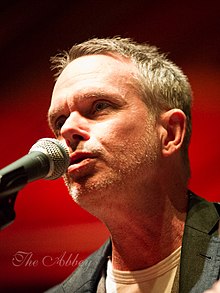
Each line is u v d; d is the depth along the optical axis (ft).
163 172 12.34
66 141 11.85
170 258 12.15
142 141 11.91
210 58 19.38
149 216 12.19
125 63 12.64
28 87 21.43
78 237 19.70
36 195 20.26
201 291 11.05
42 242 19.86
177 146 12.54
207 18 19.66
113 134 11.69
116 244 12.69
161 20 20.24
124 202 11.89
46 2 21.68
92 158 11.58
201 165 18.83
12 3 21.85
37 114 21.16
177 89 13.12
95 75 12.30
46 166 10.41
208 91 19.13
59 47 21.33
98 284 13.01
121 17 20.79
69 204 19.97
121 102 12.01
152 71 12.80
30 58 21.58
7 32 21.89
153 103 12.43
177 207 12.53
